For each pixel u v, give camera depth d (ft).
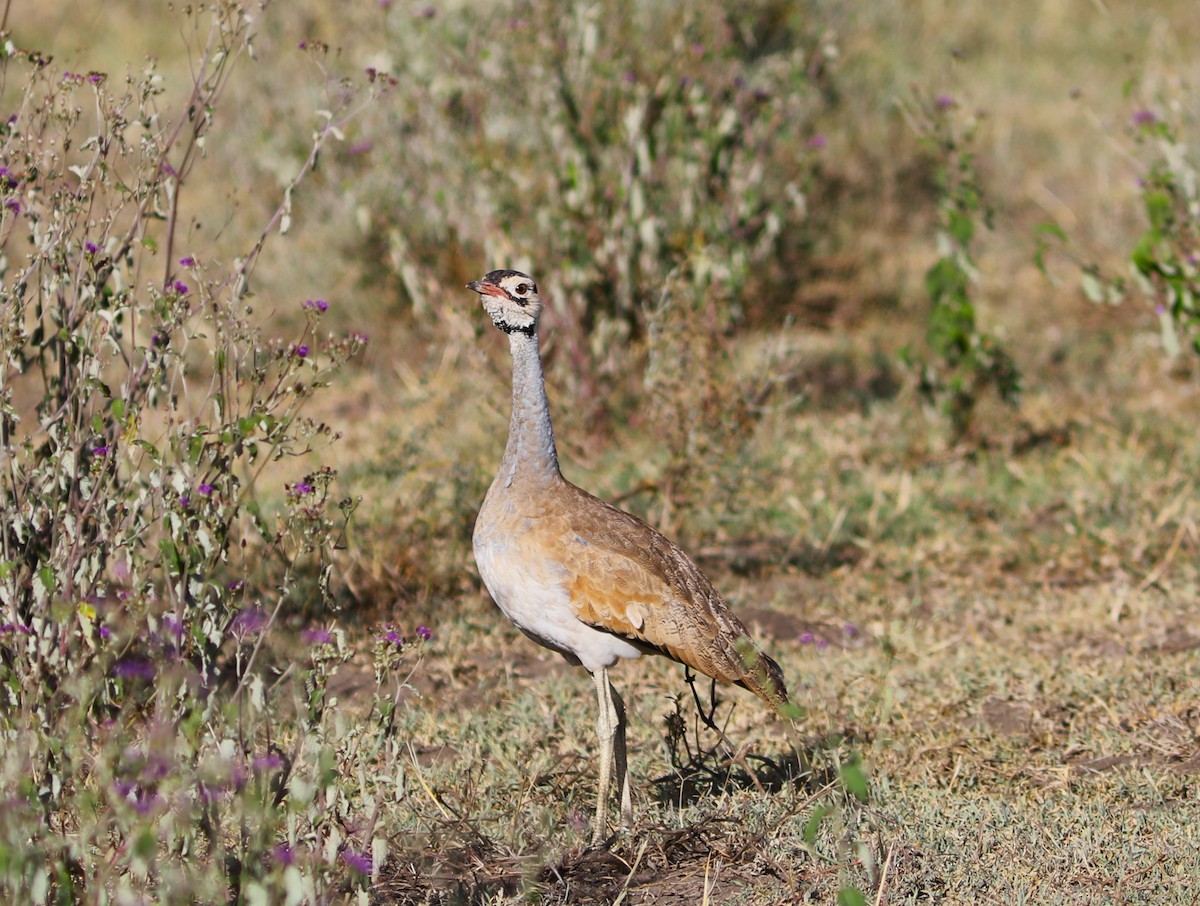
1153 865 28.89
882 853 29.12
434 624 45.14
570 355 58.70
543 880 29.22
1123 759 35.55
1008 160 84.74
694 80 61.00
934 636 44.34
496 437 55.21
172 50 96.89
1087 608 45.83
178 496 27.63
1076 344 69.46
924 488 55.57
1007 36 102.68
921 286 76.59
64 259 31.22
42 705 26.30
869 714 35.96
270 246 73.56
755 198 61.98
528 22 60.95
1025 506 53.67
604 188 60.80
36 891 22.75
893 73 91.45
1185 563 48.52
